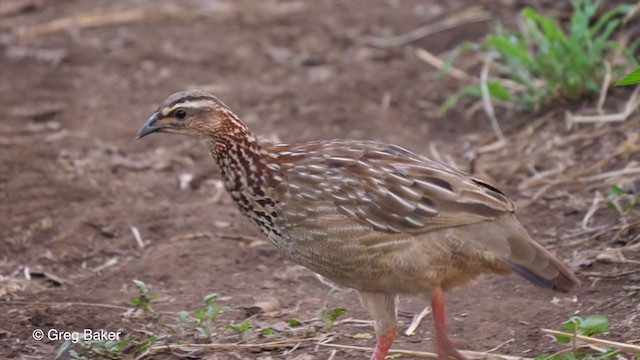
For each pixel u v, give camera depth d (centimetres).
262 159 884
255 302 1035
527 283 1038
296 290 1068
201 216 1245
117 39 1747
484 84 1418
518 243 834
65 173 1345
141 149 1418
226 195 1305
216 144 906
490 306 998
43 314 1001
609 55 1444
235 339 949
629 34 1473
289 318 995
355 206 845
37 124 1481
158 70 1645
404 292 866
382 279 859
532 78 1476
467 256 838
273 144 898
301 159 877
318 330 958
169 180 1338
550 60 1395
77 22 1812
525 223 1155
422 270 844
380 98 1538
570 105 1405
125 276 1113
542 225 1148
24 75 1627
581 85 1392
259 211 888
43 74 1630
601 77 1395
